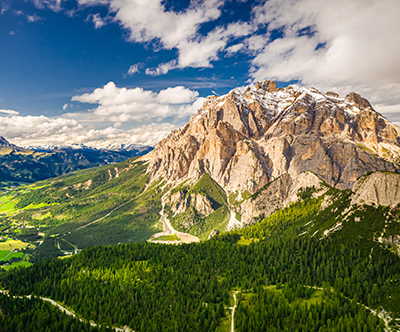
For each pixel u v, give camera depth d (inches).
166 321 7007.9
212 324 6727.4
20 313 7618.1
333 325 6161.4
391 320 6171.3
